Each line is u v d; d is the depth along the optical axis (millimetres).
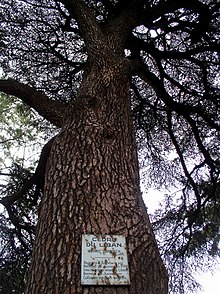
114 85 2777
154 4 4535
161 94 4809
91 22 3406
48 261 1477
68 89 5320
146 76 4406
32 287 1436
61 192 1799
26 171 4262
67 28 4891
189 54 4906
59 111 2807
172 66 5465
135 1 4004
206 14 4527
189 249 5176
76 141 2137
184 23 4828
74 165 1946
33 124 5574
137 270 1434
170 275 4992
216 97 5242
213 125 5191
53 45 5082
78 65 5188
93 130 2215
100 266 1401
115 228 1581
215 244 5219
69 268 1400
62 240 1531
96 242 1495
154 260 1545
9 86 3059
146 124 5762
